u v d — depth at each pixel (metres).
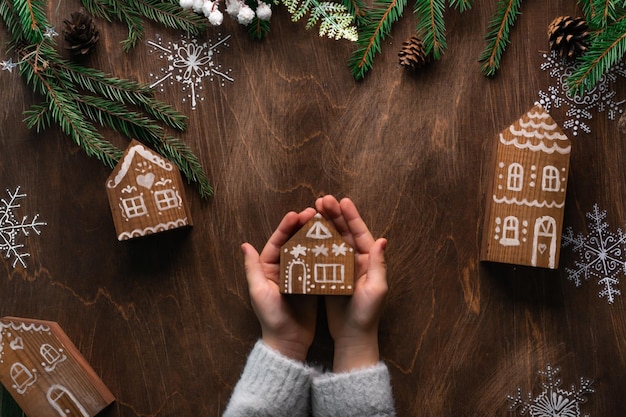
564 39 1.06
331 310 1.09
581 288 1.11
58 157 1.11
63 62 1.07
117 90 1.09
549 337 1.11
